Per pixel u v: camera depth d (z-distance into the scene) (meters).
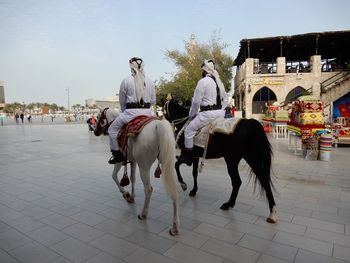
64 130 22.56
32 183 6.25
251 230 3.71
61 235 3.68
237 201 4.83
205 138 4.19
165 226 3.90
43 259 3.10
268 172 3.88
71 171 7.41
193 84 21.05
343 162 7.77
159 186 5.88
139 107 4.17
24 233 3.75
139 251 3.23
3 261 3.07
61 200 5.08
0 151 11.10
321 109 8.30
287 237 3.48
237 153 3.96
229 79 27.02
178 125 5.08
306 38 19.61
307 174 6.48
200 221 4.04
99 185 6.05
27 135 18.33
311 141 8.07
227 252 3.16
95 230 3.81
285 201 4.74
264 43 20.72
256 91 20.73
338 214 4.17
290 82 20.23
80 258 3.11
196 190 5.18
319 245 3.27
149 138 3.70
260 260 2.98
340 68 21.00
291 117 9.64
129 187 5.82
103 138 15.78
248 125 3.90
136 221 4.09
